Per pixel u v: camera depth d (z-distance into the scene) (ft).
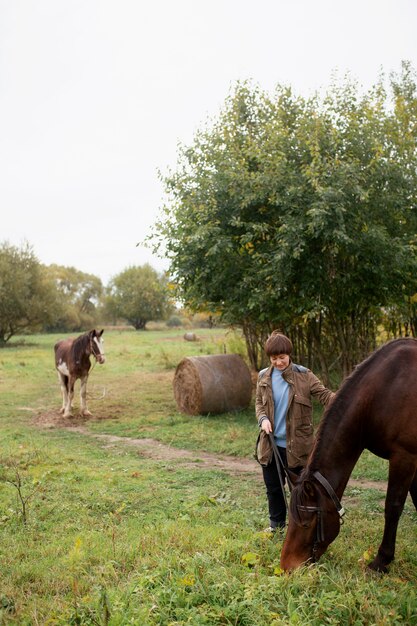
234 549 12.44
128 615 9.39
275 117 33.99
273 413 13.53
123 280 198.18
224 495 18.71
